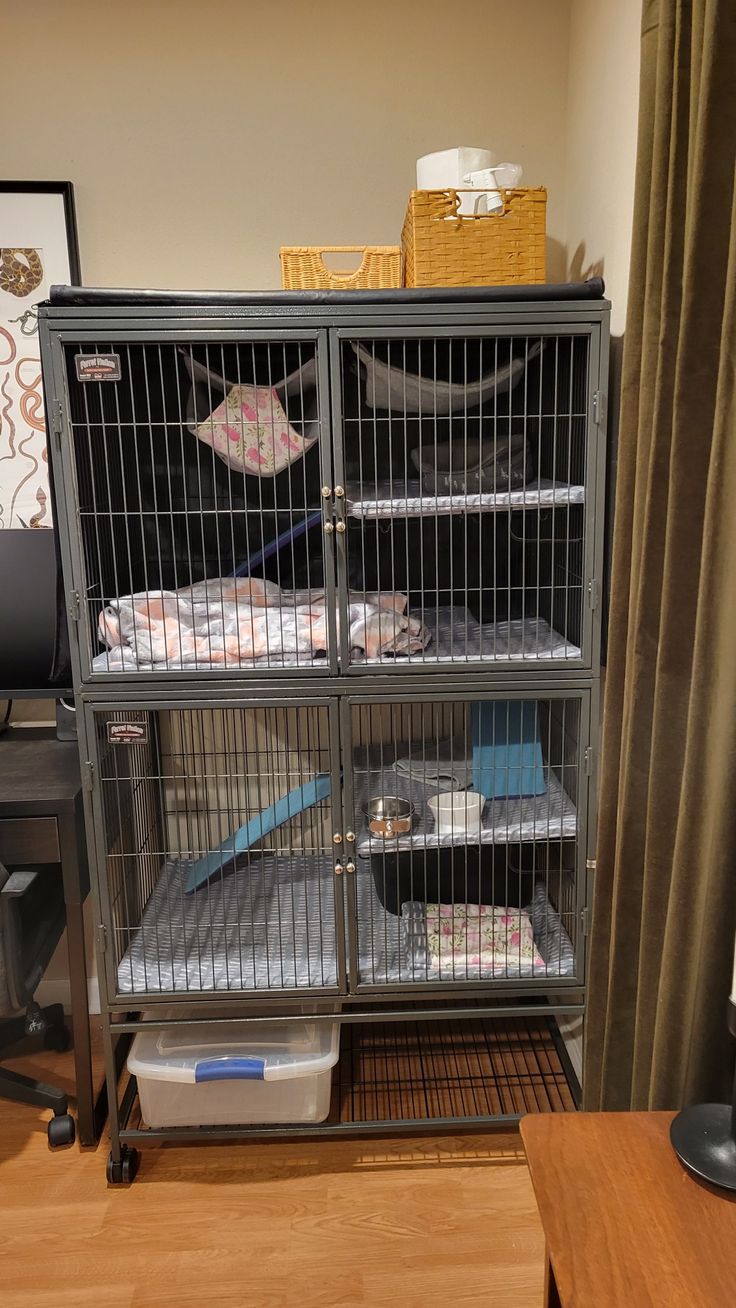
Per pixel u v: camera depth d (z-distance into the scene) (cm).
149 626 184
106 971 192
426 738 238
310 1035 199
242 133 220
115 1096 195
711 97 120
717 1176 97
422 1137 207
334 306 171
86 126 218
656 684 142
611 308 186
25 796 190
